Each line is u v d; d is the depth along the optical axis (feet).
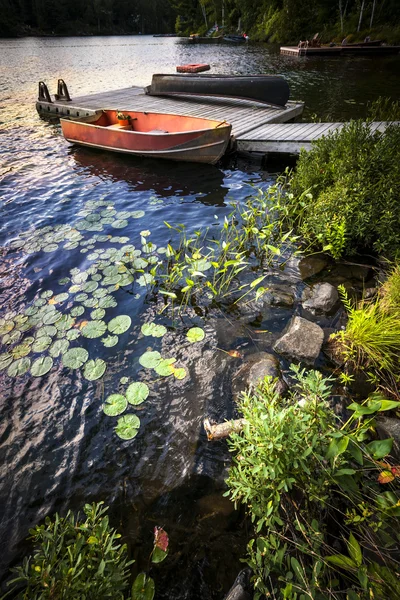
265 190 19.17
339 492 5.40
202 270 12.54
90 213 17.01
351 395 7.87
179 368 8.86
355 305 10.53
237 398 8.02
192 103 33.63
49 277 12.37
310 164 16.14
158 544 5.66
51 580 4.55
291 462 5.03
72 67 74.69
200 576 5.31
